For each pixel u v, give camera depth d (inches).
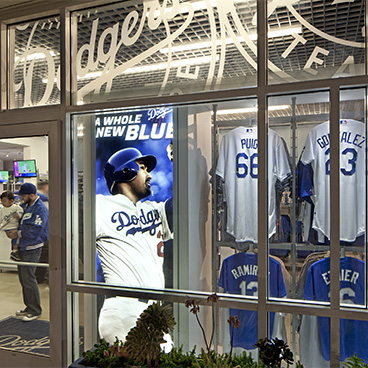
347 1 80.9
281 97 87.0
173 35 92.4
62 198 97.8
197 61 90.6
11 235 103.0
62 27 98.0
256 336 94.6
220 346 96.1
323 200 90.2
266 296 82.1
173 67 92.4
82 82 99.0
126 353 86.3
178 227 97.4
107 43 97.3
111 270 100.2
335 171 77.4
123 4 96.1
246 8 86.9
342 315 76.7
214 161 95.9
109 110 96.3
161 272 98.1
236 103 93.6
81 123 102.0
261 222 82.1
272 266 93.4
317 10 82.3
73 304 99.3
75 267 99.7
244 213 94.4
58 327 97.3
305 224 91.4
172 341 97.0
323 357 90.4
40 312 100.7
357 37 80.0
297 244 92.0
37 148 100.8
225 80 88.5
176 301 89.6
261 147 82.7
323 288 90.3
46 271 100.3
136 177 99.6
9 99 104.4
